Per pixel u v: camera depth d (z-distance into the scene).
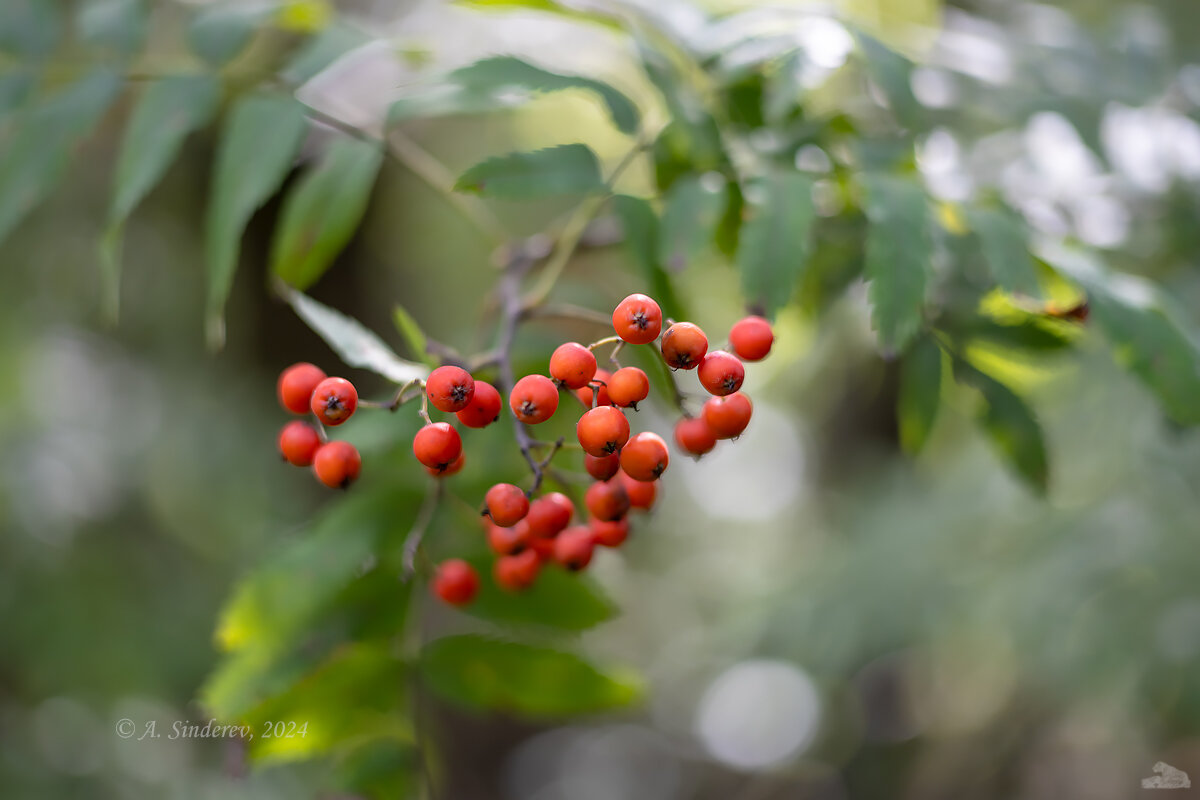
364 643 1.68
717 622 5.64
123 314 5.49
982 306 1.85
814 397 6.11
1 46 1.97
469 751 8.38
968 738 4.75
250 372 5.76
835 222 1.96
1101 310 1.58
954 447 4.23
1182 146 2.11
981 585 3.53
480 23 3.24
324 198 1.91
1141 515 3.21
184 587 4.72
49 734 4.16
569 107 5.81
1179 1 2.79
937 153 2.17
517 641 1.71
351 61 1.94
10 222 1.81
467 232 6.61
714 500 9.20
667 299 1.59
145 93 1.81
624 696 1.75
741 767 6.95
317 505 5.16
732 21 1.87
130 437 5.05
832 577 4.11
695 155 1.67
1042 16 2.52
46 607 4.27
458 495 1.69
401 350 5.46
